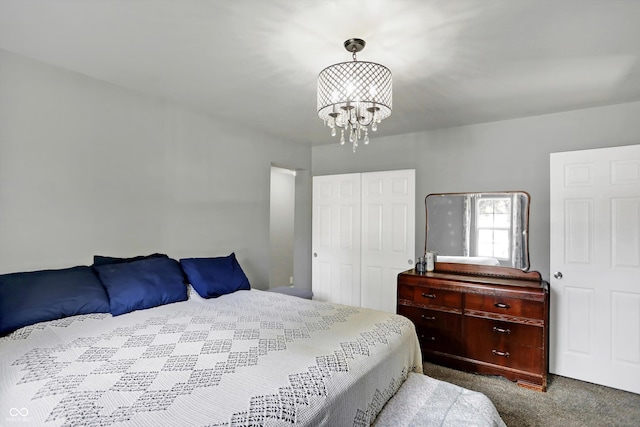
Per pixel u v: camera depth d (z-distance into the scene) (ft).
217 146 10.93
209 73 7.63
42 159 7.14
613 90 8.36
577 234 9.23
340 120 6.53
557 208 9.52
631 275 8.54
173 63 7.16
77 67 7.38
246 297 8.63
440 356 10.02
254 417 3.50
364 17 5.38
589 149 9.58
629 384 8.50
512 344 8.97
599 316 8.91
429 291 10.25
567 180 9.39
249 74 7.67
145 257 8.54
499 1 4.93
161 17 5.47
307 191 15.49
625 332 8.59
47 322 5.94
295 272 15.80
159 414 3.50
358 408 4.62
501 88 8.29
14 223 6.74
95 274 7.20
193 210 10.21
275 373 4.43
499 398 8.14
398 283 10.82
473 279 10.04
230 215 11.41
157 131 9.26
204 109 10.19
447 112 10.21
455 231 11.73
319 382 4.32
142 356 4.89
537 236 10.43
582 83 7.95
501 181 11.05
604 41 6.05
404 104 9.48
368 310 7.63
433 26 5.61
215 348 5.22
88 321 6.23
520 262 10.51
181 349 5.16
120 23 5.67
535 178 10.50
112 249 8.29
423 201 12.59
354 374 4.73
